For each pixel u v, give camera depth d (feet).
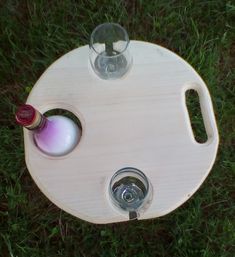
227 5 5.17
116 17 5.21
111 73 3.56
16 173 4.84
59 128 3.32
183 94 3.54
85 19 5.23
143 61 3.59
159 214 3.37
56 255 4.67
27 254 4.60
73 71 3.58
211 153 3.43
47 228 4.77
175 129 3.47
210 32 5.23
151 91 3.54
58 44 5.08
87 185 3.39
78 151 3.43
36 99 3.55
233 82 5.16
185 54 5.12
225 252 4.59
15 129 4.92
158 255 4.65
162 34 5.19
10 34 5.10
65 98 3.54
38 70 5.12
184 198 3.37
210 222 4.67
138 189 3.35
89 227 4.74
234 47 5.30
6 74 5.11
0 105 5.08
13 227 4.65
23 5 5.29
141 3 5.21
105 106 3.51
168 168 3.40
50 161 3.43
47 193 3.39
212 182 4.83
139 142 3.44
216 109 4.98
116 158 3.42
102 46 3.59
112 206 3.36
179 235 4.63
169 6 5.23
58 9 5.21
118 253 4.65
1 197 4.82
